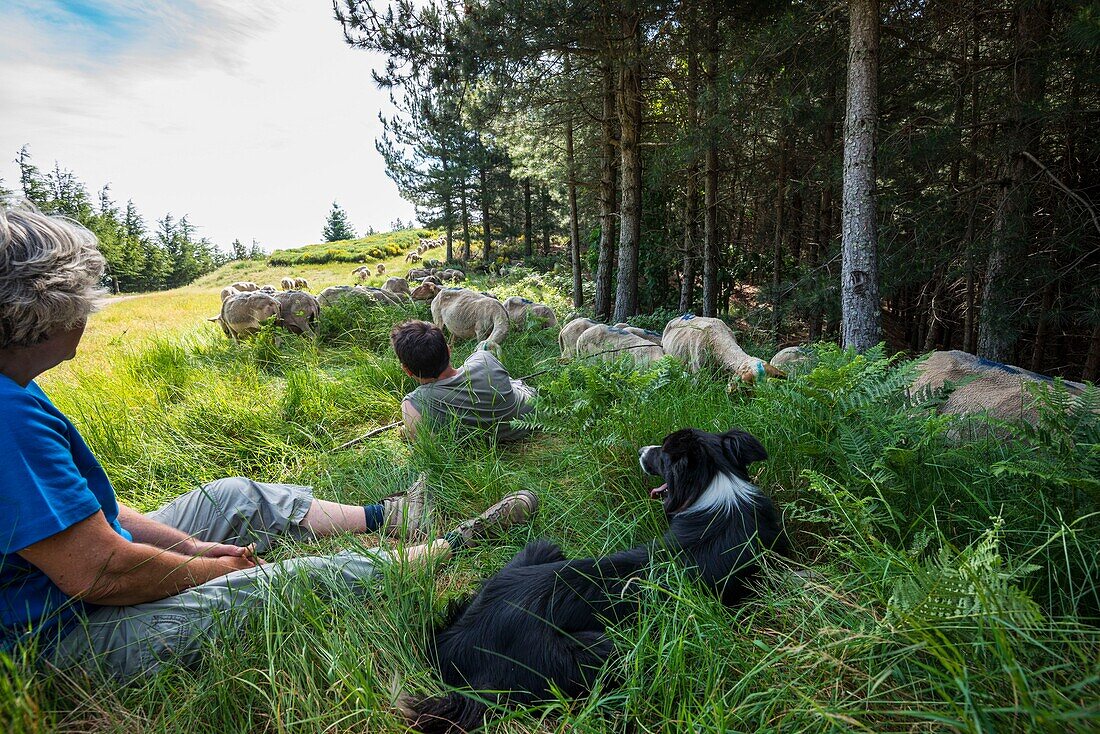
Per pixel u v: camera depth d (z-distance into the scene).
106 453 4.14
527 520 3.09
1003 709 1.27
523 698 1.91
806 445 2.92
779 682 1.72
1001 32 8.27
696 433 2.70
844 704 1.54
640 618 2.01
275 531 2.82
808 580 2.18
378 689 1.87
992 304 7.83
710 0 9.26
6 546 1.54
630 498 3.20
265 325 8.23
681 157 9.54
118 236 68.19
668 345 5.63
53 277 1.63
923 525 2.43
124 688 1.79
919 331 14.77
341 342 8.86
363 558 2.49
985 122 7.78
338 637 2.01
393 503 3.12
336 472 3.93
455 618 2.29
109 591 1.79
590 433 3.62
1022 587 2.00
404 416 4.31
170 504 2.73
